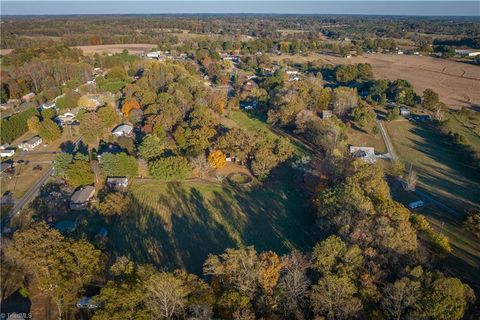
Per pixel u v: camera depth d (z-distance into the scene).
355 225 85.75
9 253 75.12
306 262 76.25
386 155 152.12
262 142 139.25
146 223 104.88
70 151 147.62
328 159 124.00
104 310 62.47
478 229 97.94
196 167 130.12
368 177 104.88
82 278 72.81
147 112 170.12
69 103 191.25
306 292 70.25
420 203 114.75
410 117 197.00
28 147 149.88
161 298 64.19
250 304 67.06
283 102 181.00
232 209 113.12
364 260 75.94
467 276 84.69
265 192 123.00
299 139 164.25
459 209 113.69
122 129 158.62
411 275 71.25
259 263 72.50
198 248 95.62
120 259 75.75
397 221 83.25
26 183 123.12
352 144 161.62
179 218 107.75
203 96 194.75
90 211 107.88
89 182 119.38
